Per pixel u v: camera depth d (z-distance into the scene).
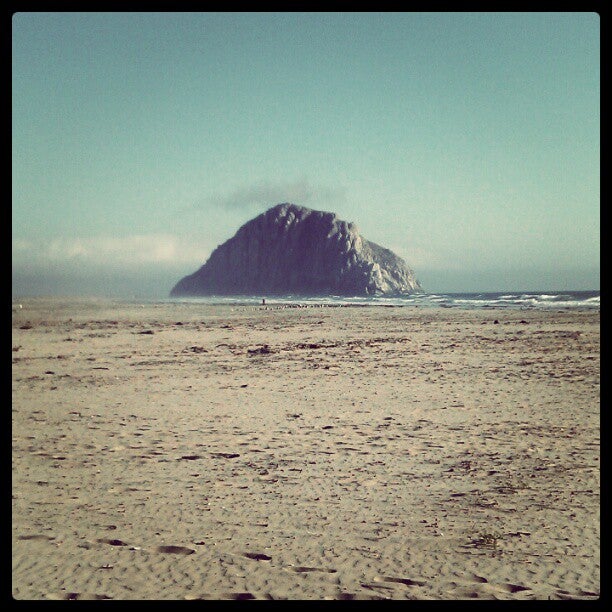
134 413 9.62
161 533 4.70
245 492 5.68
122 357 18.00
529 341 20.86
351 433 8.03
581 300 63.00
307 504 5.34
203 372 14.58
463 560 4.17
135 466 6.59
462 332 25.61
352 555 4.27
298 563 4.15
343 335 25.44
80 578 3.89
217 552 4.33
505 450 7.09
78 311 53.94
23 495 5.61
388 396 10.88
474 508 5.20
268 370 14.76
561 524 4.79
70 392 11.71
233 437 7.90
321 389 11.78
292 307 66.62
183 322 36.94
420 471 6.30
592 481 5.88
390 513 5.10
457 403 10.10
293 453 7.06
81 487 5.82
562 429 8.15
